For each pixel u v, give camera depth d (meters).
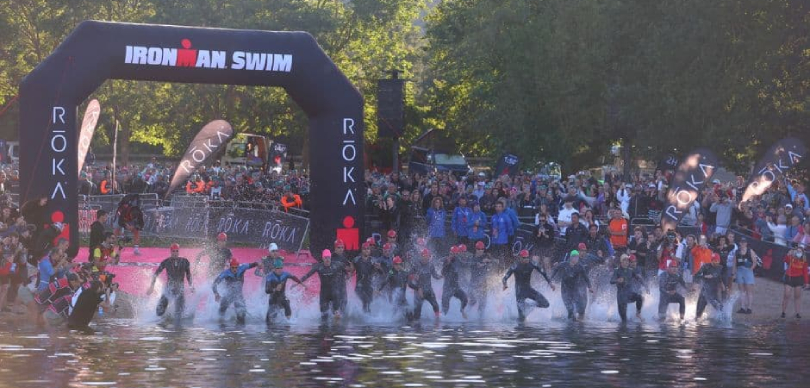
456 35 72.50
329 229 32.28
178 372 18.27
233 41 31.16
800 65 49.62
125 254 36.31
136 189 42.53
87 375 17.83
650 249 30.45
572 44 57.69
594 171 72.75
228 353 20.69
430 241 34.94
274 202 39.50
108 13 72.44
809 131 48.91
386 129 40.50
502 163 48.75
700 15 50.34
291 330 24.84
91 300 24.70
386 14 76.56
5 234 27.50
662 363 19.92
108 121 82.56
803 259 28.73
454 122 75.56
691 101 49.78
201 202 39.12
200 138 37.97
